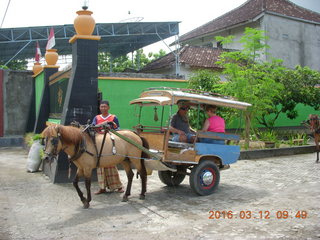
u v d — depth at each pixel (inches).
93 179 345.1
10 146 669.3
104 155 259.4
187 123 307.7
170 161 269.3
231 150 305.3
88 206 251.8
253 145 541.3
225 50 898.7
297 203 253.9
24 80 694.5
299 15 939.3
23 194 291.0
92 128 259.1
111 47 1066.7
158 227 209.0
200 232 199.3
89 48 349.7
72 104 342.0
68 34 835.4
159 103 271.1
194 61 802.8
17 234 198.8
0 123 675.4
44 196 284.8
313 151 560.4
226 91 502.6
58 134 235.6
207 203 263.1
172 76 574.6
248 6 1019.3
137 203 265.7
